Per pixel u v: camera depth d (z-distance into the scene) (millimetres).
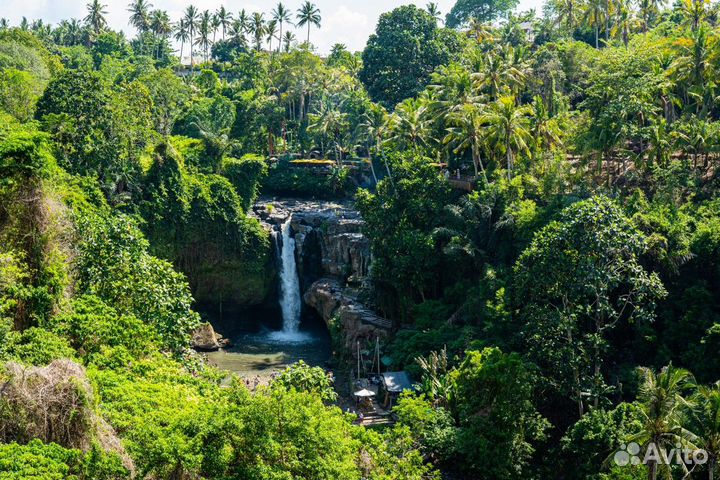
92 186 64000
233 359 68938
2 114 67625
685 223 50594
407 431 35719
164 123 99625
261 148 105312
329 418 29125
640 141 69625
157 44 170125
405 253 64938
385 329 65188
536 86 87312
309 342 76438
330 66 130750
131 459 26469
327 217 83062
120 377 32812
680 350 46125
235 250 78812
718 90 72250
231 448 26094
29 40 110375
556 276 44562
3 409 25625
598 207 44156
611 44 97312
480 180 67188
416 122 78625
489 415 40875
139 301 43250
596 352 44875
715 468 32562
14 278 37312
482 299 55875
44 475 21797
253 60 129500
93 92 71188
